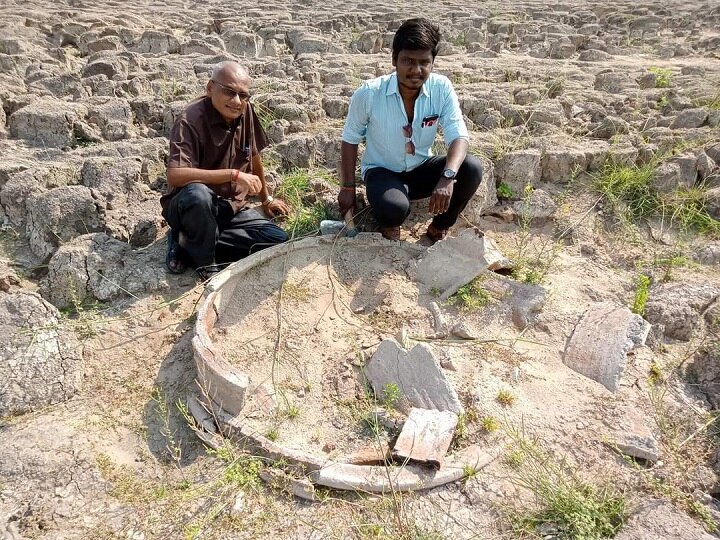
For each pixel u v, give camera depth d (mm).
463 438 2244
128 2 8625
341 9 8625
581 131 4266
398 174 3232
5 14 6469
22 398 2312
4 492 2008
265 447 2121
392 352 2467
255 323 2707
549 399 2426
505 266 3082
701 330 2863
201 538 1890
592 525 1907
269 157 3893
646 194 3682
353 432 2277
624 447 2230
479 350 2656
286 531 1913
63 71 5020
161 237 3248
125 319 2711
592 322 2750
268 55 6387
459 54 6555
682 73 5609
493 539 1903
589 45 6930
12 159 3576
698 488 2162
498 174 3771
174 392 2414
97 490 2029
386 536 1886
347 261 3057
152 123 4332
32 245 3119
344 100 4512
